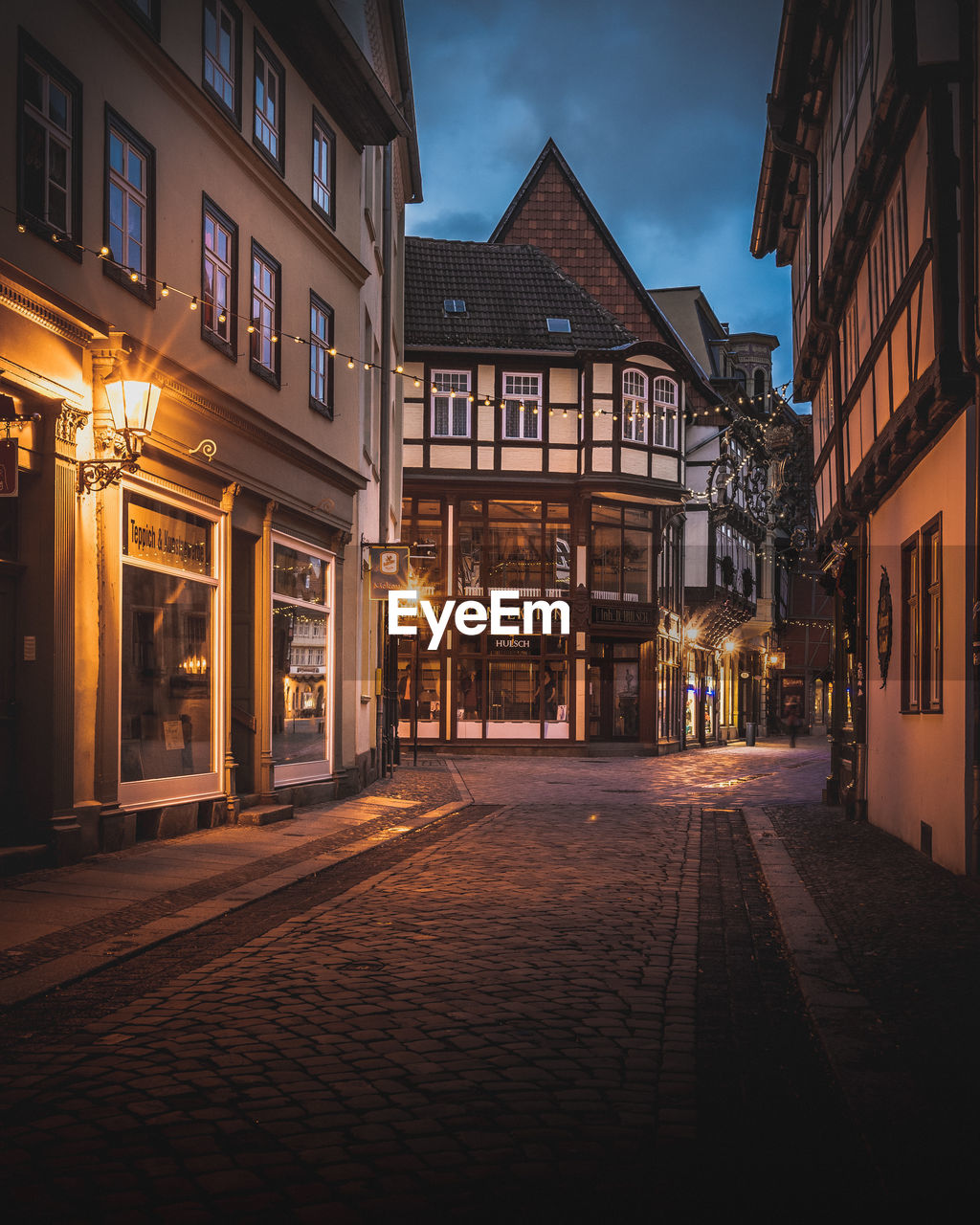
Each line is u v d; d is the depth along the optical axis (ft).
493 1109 14.96
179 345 42.19
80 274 35.29
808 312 58.23
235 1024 18.72
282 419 52.80
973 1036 17.49
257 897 30.48
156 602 41.57
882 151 37.11
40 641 33.73
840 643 57.52
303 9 51.42
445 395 111.04
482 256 118.52
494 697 112.16
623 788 72.38
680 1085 15.96
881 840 41.55
